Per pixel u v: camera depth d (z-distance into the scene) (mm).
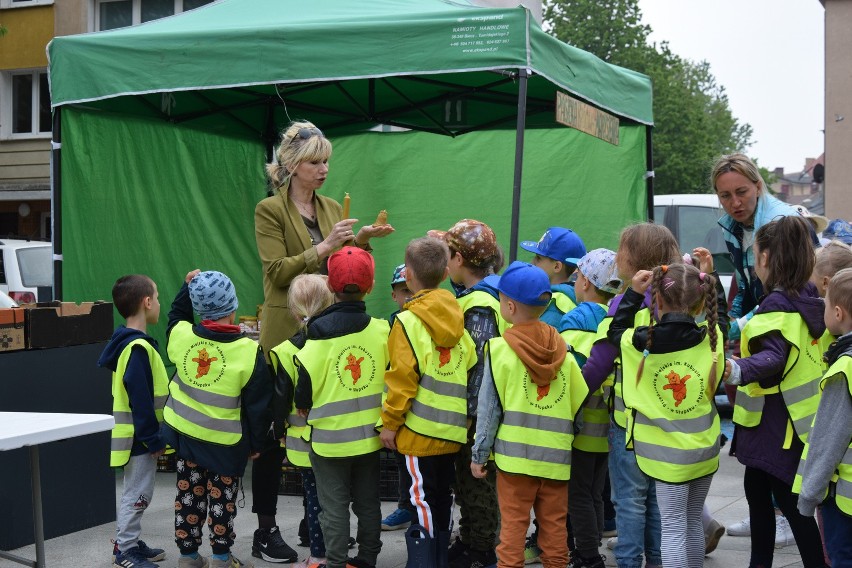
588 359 4168
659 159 42281
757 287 4641
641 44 43125
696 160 42125
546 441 3934
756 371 3803
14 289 13164
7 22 20234
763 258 4012
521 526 3953
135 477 4645
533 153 8281
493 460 4234
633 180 7867
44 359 5363
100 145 6988
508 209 8352
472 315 4410
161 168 7574
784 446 3916
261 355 4508
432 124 8758
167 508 5965
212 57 5980
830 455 3416
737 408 4098
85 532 5434
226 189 8188
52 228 6578
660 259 4164
